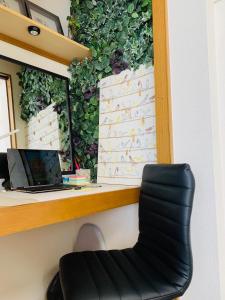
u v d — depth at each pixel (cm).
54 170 140
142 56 136
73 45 153
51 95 163
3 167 125
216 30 114
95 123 160
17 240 137
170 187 95
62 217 90
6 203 80
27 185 125
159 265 94
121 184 142
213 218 108
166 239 93
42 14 162
